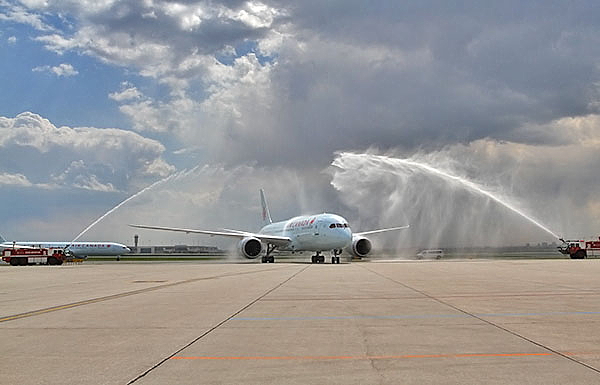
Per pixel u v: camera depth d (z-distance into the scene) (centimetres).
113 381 730
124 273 4097
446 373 759
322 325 1227
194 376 757
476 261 6050
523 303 1608
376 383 711
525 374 745
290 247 6900
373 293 2009
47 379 742
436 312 1423
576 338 1019
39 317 1412
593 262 5250
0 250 9381
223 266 5491
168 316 1406
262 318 1353
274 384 711
